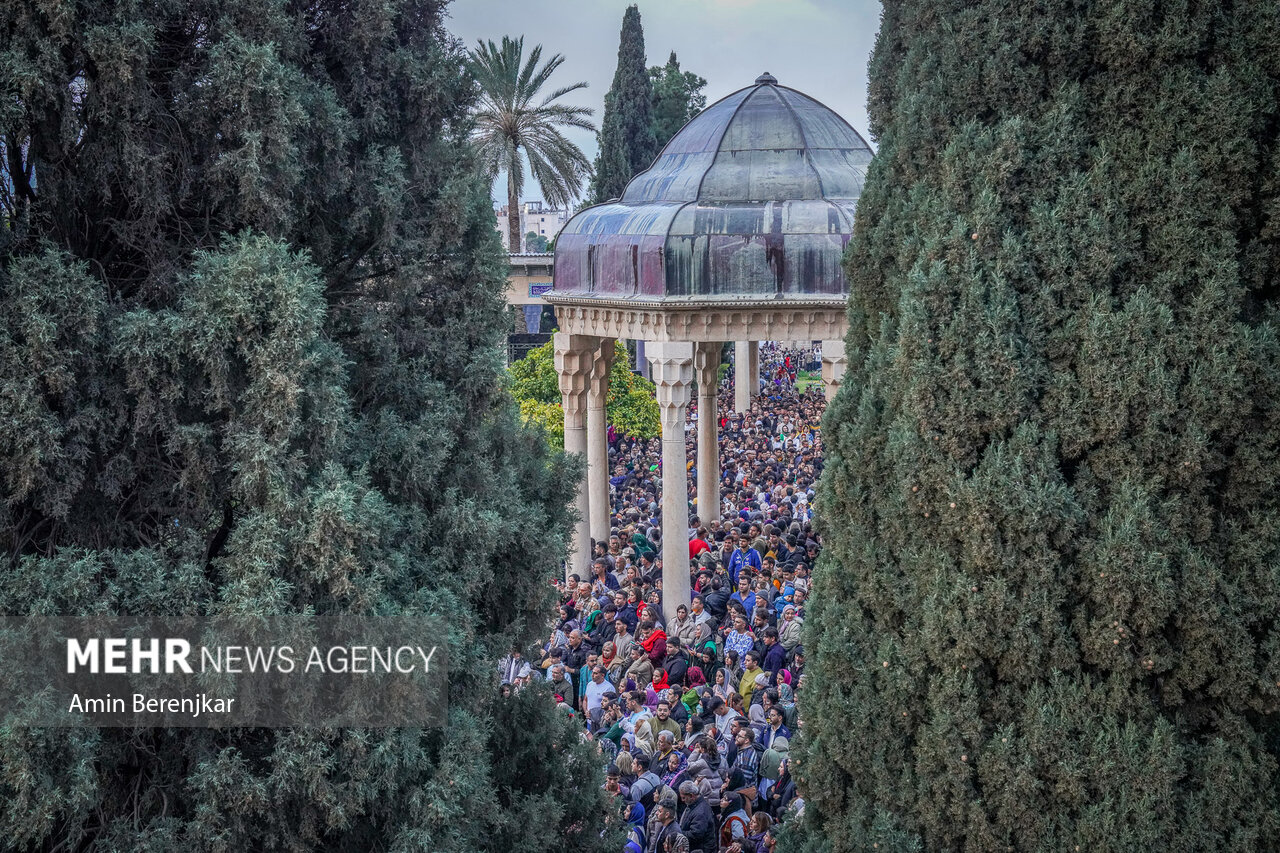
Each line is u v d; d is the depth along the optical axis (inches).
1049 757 305.3
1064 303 311.6
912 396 323.3
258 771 312.8
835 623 355.3
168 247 322.7
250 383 307.0
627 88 1943.9
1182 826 296.7
